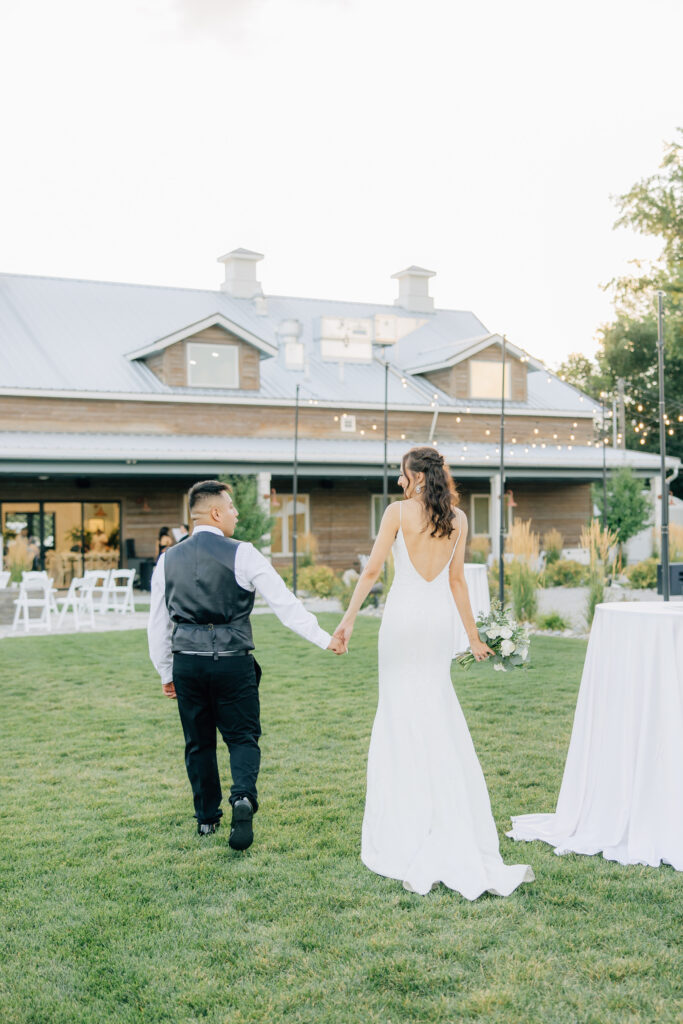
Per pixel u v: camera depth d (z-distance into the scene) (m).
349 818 4.67
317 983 2.99
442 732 3.96
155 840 4.37
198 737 4.36
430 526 3.99
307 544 22.33
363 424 25.61
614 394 39.22
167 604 4.29
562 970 3.05
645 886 3.74
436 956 3.16
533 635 12.04
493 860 3.95
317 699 7.84
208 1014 2.82
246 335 23.73
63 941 3.32
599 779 4.28
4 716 7.34
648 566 18.66
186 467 20.94
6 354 22.47
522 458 24.83
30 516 22.28
